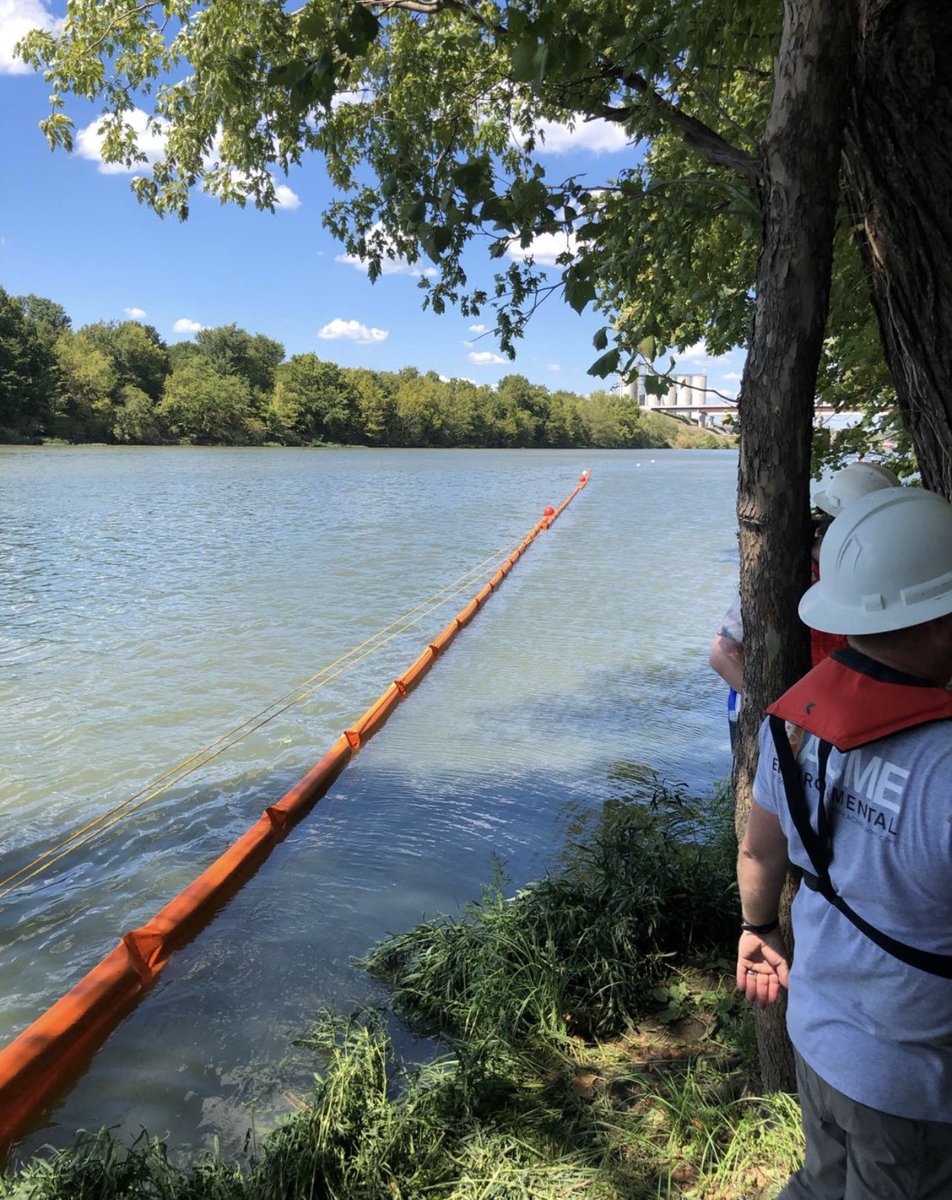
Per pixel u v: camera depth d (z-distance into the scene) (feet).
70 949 14.06
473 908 14.21
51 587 43.73
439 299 16.40
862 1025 5.20
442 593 44.04
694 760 22.16
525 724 24.77
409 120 19.80
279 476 147.74
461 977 12.26
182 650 31.78
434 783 20.57
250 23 18.89
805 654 8.45
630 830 15.85
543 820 18.52
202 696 26.55
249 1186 8.57
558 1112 9.73
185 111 22.02
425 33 19.97
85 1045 11.53
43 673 28.66
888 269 9.05
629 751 22.68
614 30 11.68
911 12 8.18
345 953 13.71
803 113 7.27
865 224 9.25
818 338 7.79
